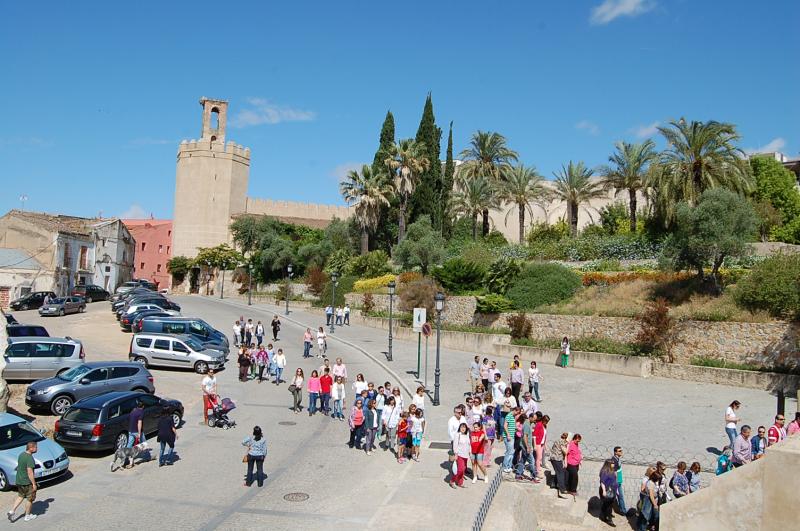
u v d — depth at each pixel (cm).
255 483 1419
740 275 2830
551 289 3412
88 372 2033
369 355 3256
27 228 5384
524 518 1334
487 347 3262
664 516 960
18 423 1447
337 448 1722
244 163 8281
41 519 1184
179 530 1148
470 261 4038
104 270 6322
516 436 1564
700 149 3672
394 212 6247
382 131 6581
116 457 1503
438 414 2114
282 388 2517
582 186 5131
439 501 1333
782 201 5119
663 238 4034
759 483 881
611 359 2642
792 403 2014
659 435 1758
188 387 2456
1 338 1856
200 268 7800
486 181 5594
